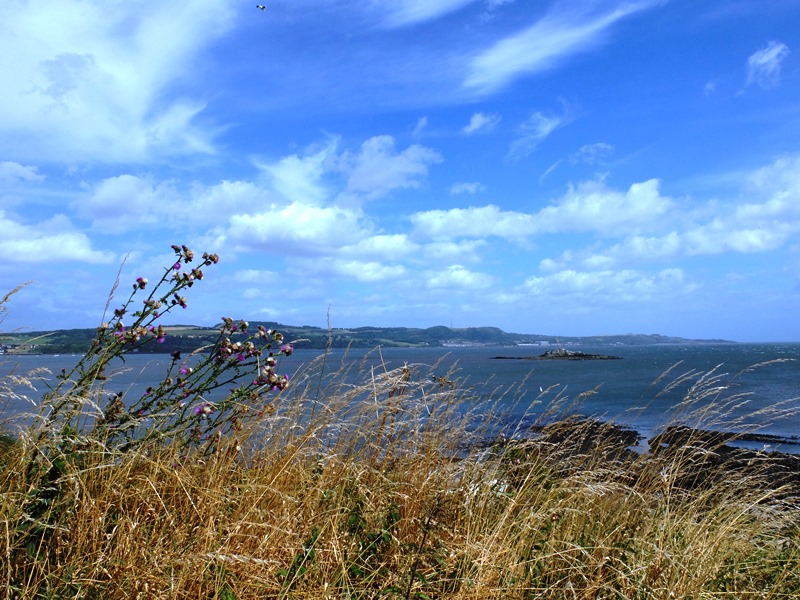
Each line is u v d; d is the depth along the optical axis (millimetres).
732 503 4930
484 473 4547
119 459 3201
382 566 3328
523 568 3604
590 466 5031
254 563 2871
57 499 2799
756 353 136875
